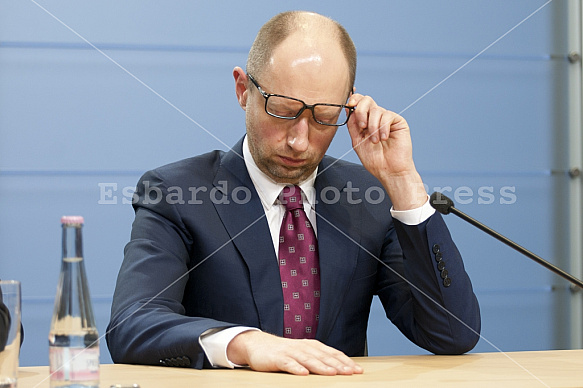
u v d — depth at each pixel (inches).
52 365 34.1
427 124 104.0
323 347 42.4
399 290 60.8
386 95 103.3
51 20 95.3
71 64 95.8
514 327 105.3
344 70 54.4
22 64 94.7
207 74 98.8
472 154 104.7
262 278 57.7
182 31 98.3
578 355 50.6
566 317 105.7
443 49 104.3
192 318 46.3
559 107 106.2
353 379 39.0
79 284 34.4
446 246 54.7
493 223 105.1
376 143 57.9
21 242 94.6
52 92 95.3
